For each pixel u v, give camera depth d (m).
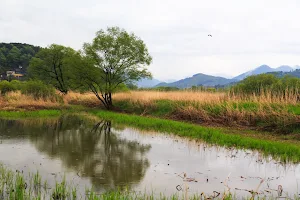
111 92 33.44
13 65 131.00
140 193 7.92
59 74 47.84
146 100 29.72
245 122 19.25
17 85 40.62
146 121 21.67
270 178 9.50
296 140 15.28
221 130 18.12
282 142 14.72
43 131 17.73
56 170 9.86
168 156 12.12
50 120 23.11
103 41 31.27
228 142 14.75
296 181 9.25
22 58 135.50
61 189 7.80
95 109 33.56
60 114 27.34
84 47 32.22
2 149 12.66
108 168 10.26
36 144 13.92
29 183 8.42
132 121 22.23
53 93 34.22
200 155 12.35
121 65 32.44
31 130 17.91
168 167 10.54
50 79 47.62
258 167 10.70
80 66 31.39
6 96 32.50
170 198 7.53
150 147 13.84
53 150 12.79
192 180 9.12
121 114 27.38
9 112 25.31
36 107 29.23
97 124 21.73
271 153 12.70
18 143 14.00
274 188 8.59
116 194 7.37
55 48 45.66
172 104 26.77
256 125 18.61
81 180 8.91
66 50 46.78
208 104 23.33
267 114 18.31
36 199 6.86
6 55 137.00
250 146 13.88
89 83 33.22
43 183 8.48
